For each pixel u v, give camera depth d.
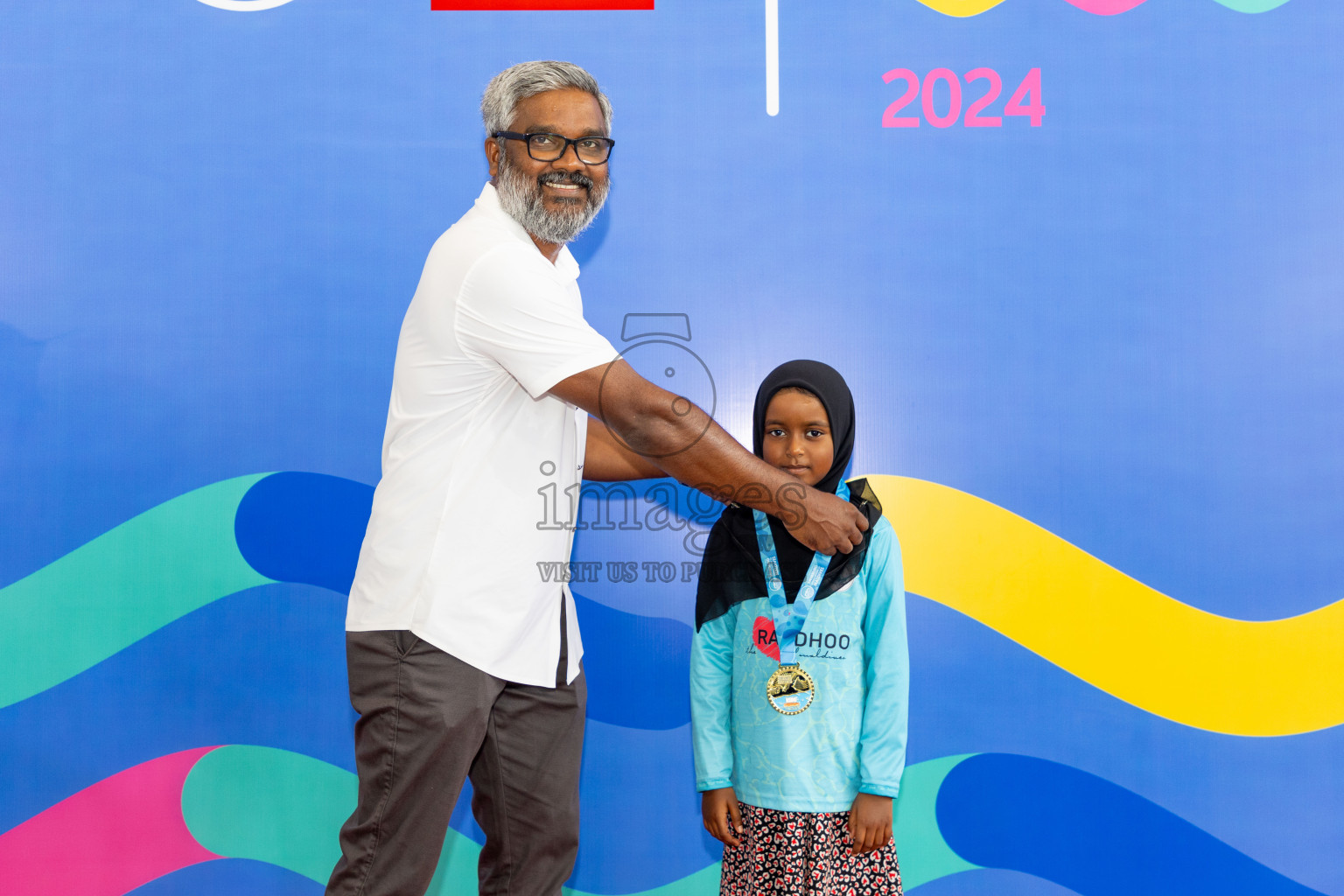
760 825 1.41
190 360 1.77
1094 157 1.77
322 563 1.77
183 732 1.76
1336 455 1.76
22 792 1.75
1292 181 1.76
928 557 1.77
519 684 1.38
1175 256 1.77
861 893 1.42
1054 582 1.76
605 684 1.77
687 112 1.77
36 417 1.77
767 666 1.45
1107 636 1.75
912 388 1.77
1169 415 1.76
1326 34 1.76
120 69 1.77
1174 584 1.75
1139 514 1.76
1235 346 1.76
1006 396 1.77
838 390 1.52
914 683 1.76
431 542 1.30
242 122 1.77
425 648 1.28
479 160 1.77
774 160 1.77
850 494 1.55
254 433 1.77
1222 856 1.74
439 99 1.77
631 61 1.77
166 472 1.77
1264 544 1.75
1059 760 1.75
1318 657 1.74
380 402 1.78
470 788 1.77
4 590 1.76
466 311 1.29
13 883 1.74
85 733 1.76
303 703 1.76
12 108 1.77
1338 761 1.74
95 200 1.77
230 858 1.76
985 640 1.76
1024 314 1.77
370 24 1.77
